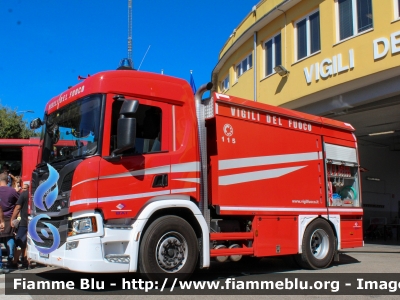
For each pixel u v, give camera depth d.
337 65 13.20
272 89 16.28
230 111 7.31
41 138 7.26
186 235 6.39
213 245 7.00
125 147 5.80
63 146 6.49
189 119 6.85
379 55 11.87
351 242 9.52
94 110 6.13
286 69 15.48
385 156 21.75
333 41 13.47
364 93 12.98
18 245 8.79
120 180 5.98
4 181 8.72
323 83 13.73
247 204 7.32
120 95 6.19
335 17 13.59
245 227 7.56
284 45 15.73
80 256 5.62
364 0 12.72
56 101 7.11
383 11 11.88
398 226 19.50
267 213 7.64
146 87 6.50
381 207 21.05
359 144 20.47
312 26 14.74
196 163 6.79
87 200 5.70
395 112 14.16
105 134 5.98
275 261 10.04
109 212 5.82
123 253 5.91
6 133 25.72
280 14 16.05
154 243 6.07
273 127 8.04
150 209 6.11
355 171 9.98
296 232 8.18
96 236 5.66
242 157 7.37
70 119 6.54
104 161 5.89
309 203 8.53
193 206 6.53
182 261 6.34
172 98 6.71
